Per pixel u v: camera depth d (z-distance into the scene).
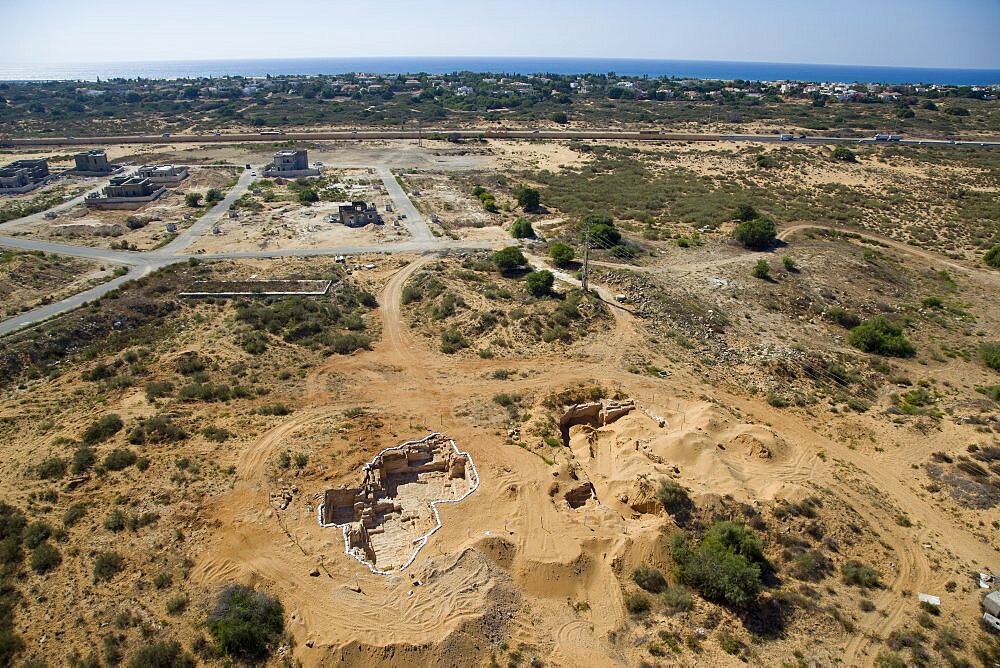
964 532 33.97
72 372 49.72
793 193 109.94
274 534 31.47
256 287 66.81
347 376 49.25
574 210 101.06
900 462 40.16
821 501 34.66
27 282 66.62
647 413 43.91
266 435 39.97
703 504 33.69
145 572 28.84
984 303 68.31
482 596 27.86
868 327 57.78
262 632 25.98
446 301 62.25
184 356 50.78
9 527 30.97
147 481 34.97
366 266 74.62
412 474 38.06
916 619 28.09
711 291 66.69
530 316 58.66
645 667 25.42
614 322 59.19
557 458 38.09
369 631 26.28
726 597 28.19
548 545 30.91
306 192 104.88
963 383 51.31
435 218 95.81
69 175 124.62
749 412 45.78
